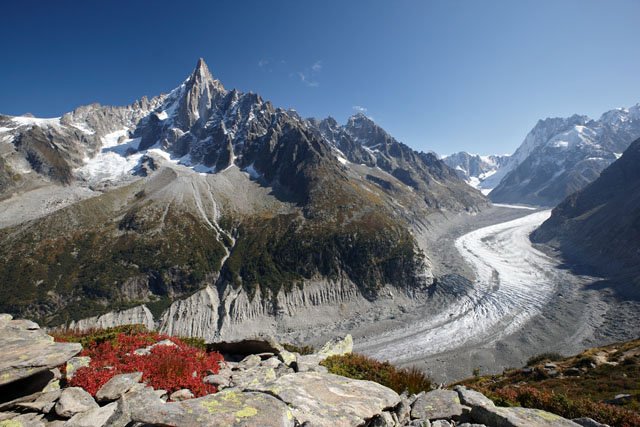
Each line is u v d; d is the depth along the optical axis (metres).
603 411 14.82
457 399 11.95
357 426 8.70
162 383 11.71
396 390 15.14
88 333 19.55
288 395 9.15
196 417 7.41
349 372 16.61
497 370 87.50
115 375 11.87
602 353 43.25
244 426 7.24
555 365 40.56
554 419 10.42
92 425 8.73
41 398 9.96
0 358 10.23
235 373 14.43
